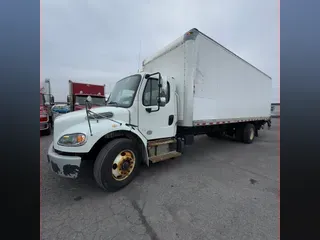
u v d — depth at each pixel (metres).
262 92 6.72
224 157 4.54
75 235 1.70
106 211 2.10
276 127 13.12
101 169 2.42
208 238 1.68
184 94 3.60
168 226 1.84
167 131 3.53
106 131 2.51
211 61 3.98
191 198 2.42
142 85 3.08
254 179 3.09
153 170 3.50
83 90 10.65
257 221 1.93
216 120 4.34
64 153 2.36
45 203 2.26
